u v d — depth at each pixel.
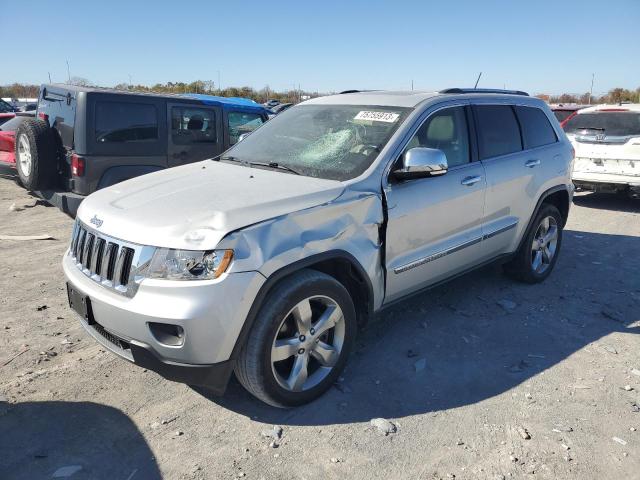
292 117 4.67
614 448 2.95
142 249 2.89
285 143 4.30
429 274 4.11
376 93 4.63
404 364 3.84
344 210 3.37
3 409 3.19
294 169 3.86
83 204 3.63
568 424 3.16
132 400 3.34
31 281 5.36
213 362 2.87
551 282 5.59
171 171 4.15
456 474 2.74
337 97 4.76
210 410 3.26
